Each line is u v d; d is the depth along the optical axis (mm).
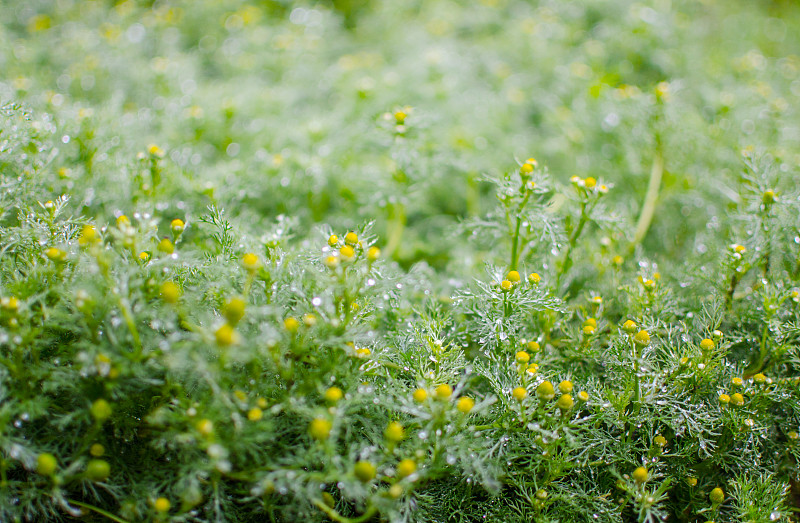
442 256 655
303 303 485
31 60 790
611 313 572
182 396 460
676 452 518
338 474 442
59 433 472
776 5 1214
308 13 1031
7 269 493
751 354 549
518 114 824
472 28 1026
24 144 546
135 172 590
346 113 779
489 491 487
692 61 888
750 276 581
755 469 518
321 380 479
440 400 461
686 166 663
